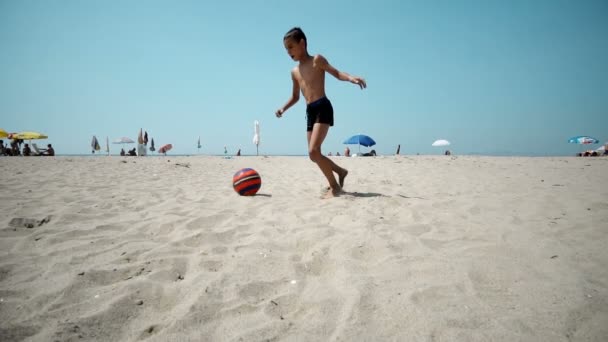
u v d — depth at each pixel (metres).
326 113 4.13
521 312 1.50
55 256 2.29
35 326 1.44
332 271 2.06
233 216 3.43
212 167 11.31
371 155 22.80
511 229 2.85
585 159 14.35
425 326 1.41
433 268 2.01
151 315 1.58
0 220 3.15
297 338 1.37
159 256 2.30
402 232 2.76
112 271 2.03
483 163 12.05
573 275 1.88
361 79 3.81
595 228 2.83
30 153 21.66
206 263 2.17
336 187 4.48
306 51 4.25
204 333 1.42
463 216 3.37
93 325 1.47
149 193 4.92
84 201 4.17
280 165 12.98
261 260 2.21
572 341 1.29
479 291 1.72
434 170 9.34
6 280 1.90
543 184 5.91
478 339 1.31
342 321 1.47
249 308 1.63
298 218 3.33
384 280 1.87
